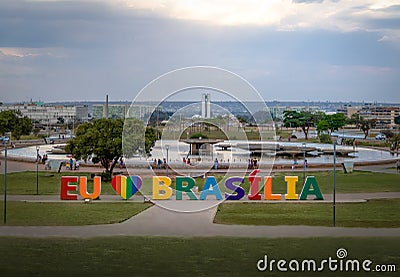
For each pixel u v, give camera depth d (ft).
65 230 138.41
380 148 491.31
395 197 200.95
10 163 337.11
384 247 122.62
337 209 172.35
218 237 131.54
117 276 102.12
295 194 191.11
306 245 124.26
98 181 188.24
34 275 102.32
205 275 103.14
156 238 130.00
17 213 162.20
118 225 145.18
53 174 274.16
